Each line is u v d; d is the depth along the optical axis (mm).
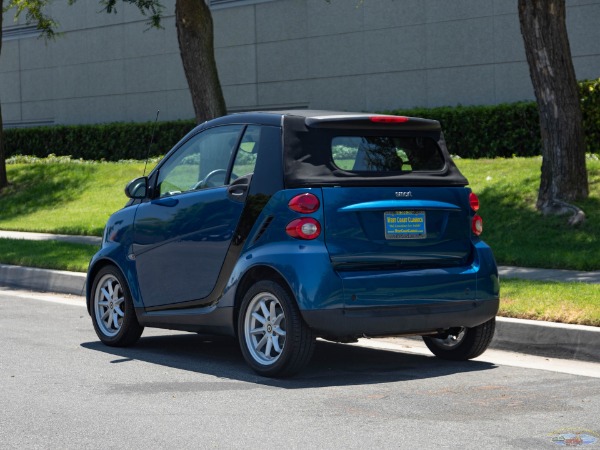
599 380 11672
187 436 9133
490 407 10203
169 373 12242
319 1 42969
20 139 52375
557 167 23250
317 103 43344
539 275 18594
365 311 11516
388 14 40688
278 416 9883
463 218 12383
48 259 23016
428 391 11062
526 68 36781
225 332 12609
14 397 10820
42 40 55000
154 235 13539
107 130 48188
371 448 8656
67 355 13523
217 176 12875
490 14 37594
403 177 12062
